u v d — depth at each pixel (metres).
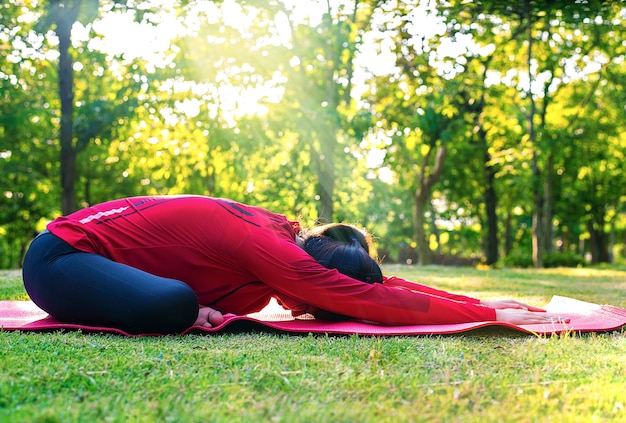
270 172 14.85
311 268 2.86
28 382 1.79
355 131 11.94
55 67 13.23
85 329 2.78
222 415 1.55
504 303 3.32
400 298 2.88
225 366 2.08
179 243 2.96
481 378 1.92
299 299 2.92
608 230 34.84
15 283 5.14
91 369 1.98
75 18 8.57
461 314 2.90
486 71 13.59
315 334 2.77
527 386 1.86
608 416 1.60
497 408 1.65
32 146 16.11
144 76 10.86
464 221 28.36
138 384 1.82
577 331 2.79
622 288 5.74
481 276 7.80
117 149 13.93
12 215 19.28
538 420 1.56
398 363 2.14
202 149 13.39
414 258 24.55
